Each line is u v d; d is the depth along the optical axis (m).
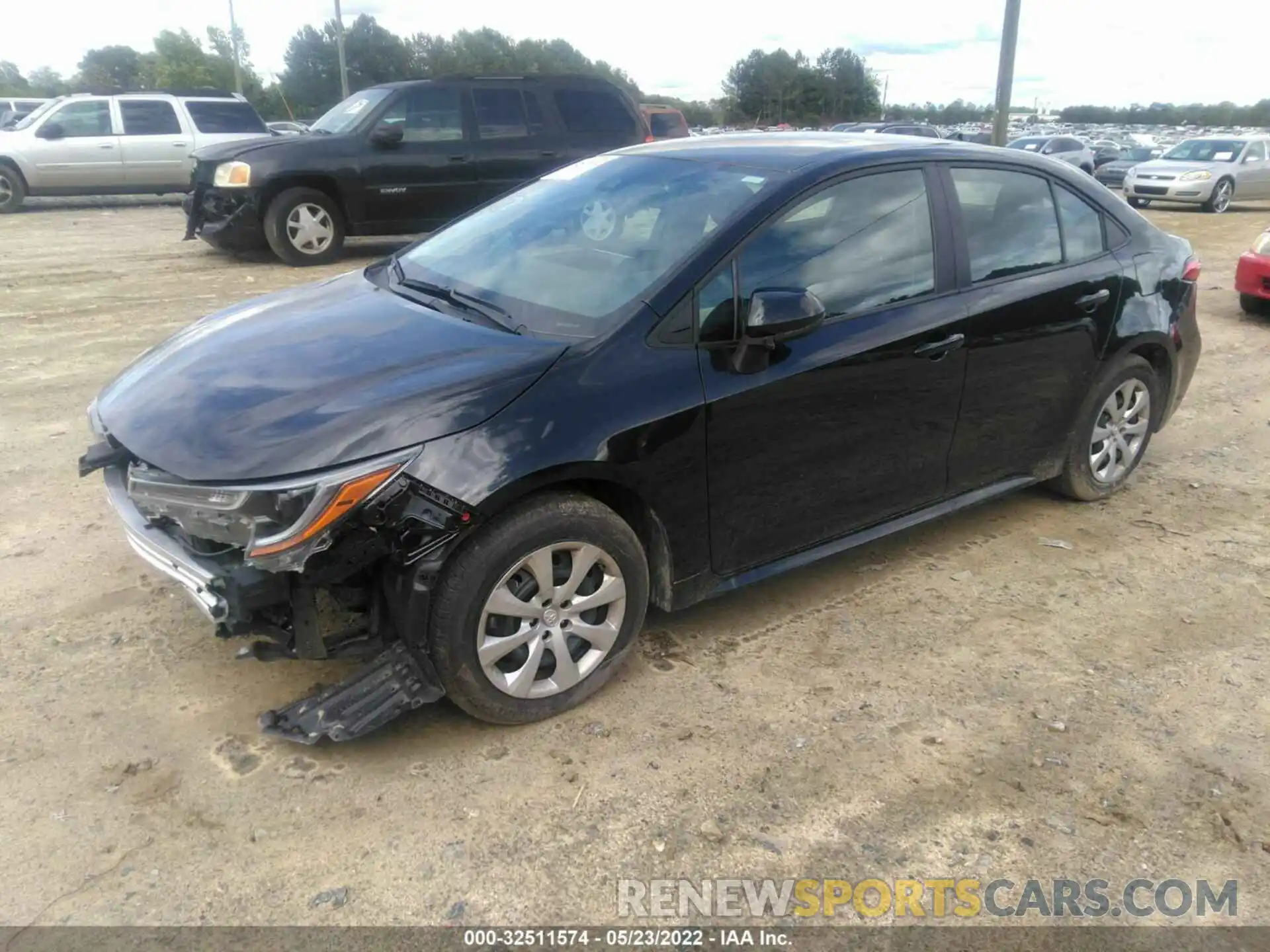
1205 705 3.26
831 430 3.50
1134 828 2.71
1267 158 21.12
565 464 2.83
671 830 2.66
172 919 2.34
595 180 4.00
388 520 2.62
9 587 3.77
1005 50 13.59
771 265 3.33
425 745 2.98
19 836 2.56
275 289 9.59
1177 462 5.49
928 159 3.85
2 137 15.15
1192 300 4.89
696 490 3.21
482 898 2.43
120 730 2.98
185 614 3.61
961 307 3.81
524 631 2.96
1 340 7.40
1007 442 4.23
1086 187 4.48
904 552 4.36
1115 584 4.08
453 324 3.28
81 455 5.13
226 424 2.76
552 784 2.82
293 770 2.84
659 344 3.09
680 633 3.64
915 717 3.17
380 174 10.94
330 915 2.37
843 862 2.57
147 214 16.12
